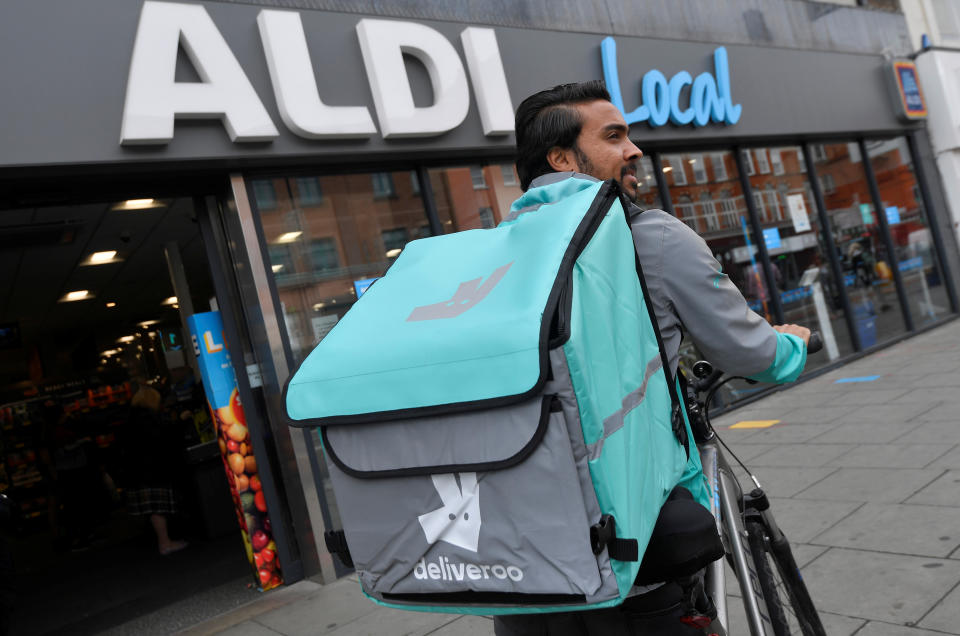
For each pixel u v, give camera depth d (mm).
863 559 3039
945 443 4395
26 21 3480
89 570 6426
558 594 931
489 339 928
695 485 1286
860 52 9086
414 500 1009
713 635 1250
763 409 6734
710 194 7277
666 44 6723
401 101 4637
